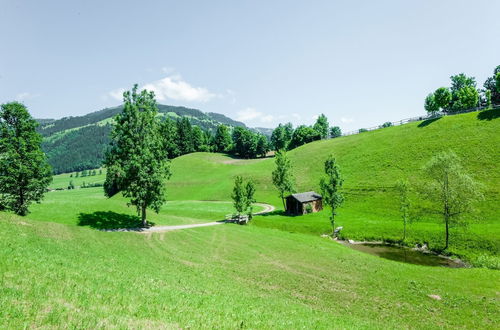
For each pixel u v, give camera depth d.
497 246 44.06
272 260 37.41
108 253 29.05
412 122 117.62
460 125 95.00
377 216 66.69
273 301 22.19
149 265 27.38
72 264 19.38
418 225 57.44
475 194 49.31
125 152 48.22
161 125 52.34
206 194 112.81
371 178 88.50
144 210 50.78
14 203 40.94
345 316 21.64
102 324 10.27
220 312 15.53
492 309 25.31
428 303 26.30
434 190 52.19
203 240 45.41
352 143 122.81
